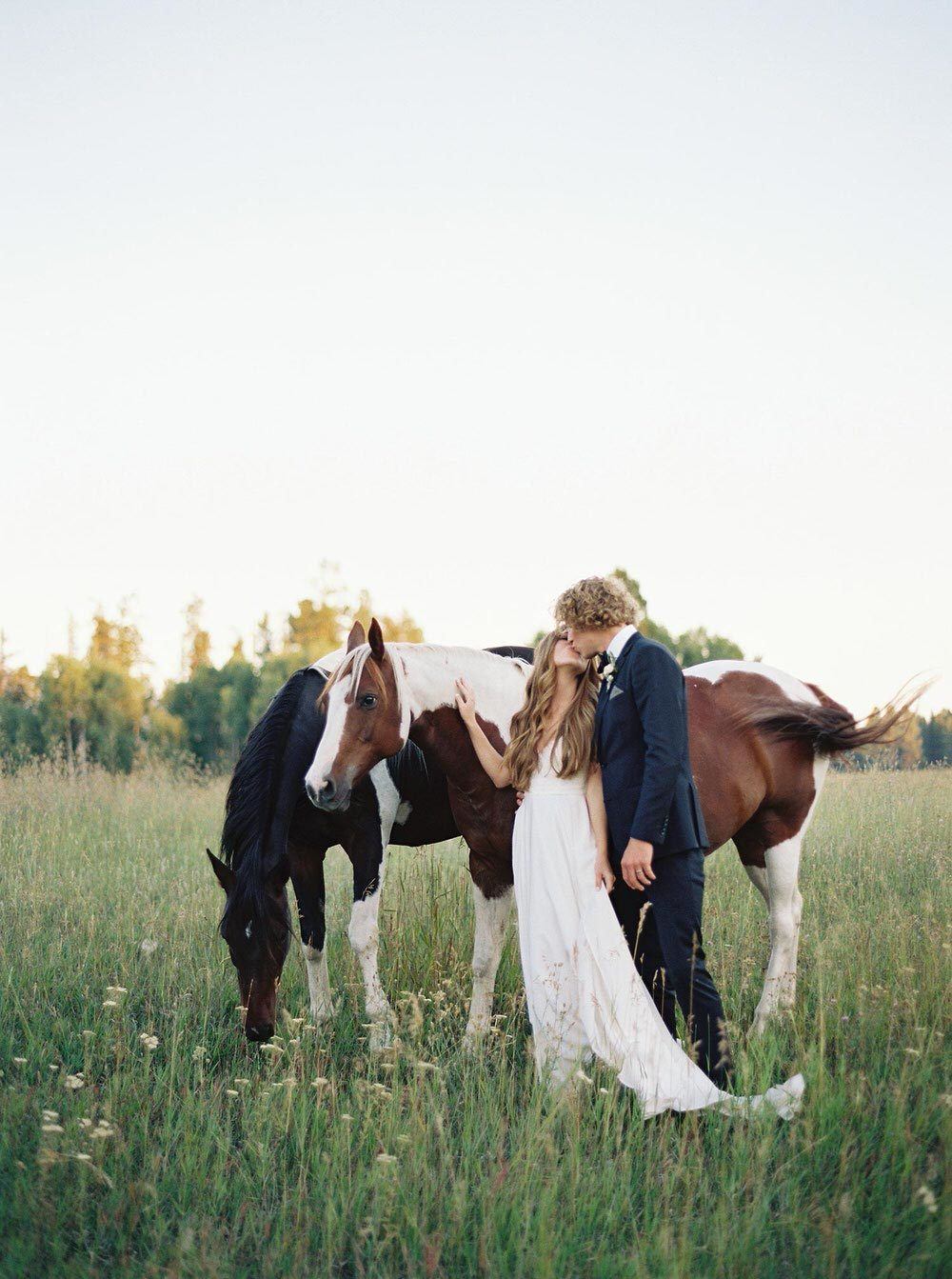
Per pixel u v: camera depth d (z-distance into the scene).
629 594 3.36
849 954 4.11
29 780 9.63
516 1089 3.40
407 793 4.45
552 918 3.25
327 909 5.28
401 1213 2.52
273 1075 3.50
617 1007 3.10
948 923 4.29
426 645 4.01
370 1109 3.00
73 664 21.39
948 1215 2.31
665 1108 2.99
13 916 5.07
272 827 3.80
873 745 4.15
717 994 3.23
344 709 3.61
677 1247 2.36
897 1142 2.71
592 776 3.33
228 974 4.41
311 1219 2.58
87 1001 4.05
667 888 3.16
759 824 4.28
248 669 23.34
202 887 5.73
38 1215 2.49
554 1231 2.44
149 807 9.02
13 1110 3.00
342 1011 4.18
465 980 4.27
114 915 5.16
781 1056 3.45
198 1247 2.42
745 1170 2.66
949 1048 3.30
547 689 3.34
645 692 3.13
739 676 4.43
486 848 3.90
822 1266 2.27
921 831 6.56
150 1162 2.82
